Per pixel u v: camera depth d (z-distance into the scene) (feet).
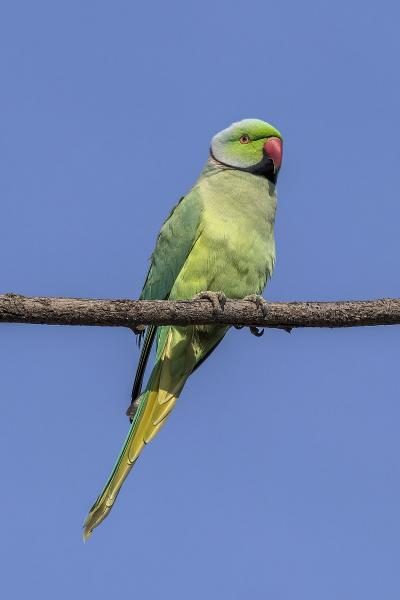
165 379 39.11
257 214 39.68
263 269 39.73
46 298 28.53
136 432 38.81
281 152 41.55
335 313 30.60
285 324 31.14
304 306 30.91
